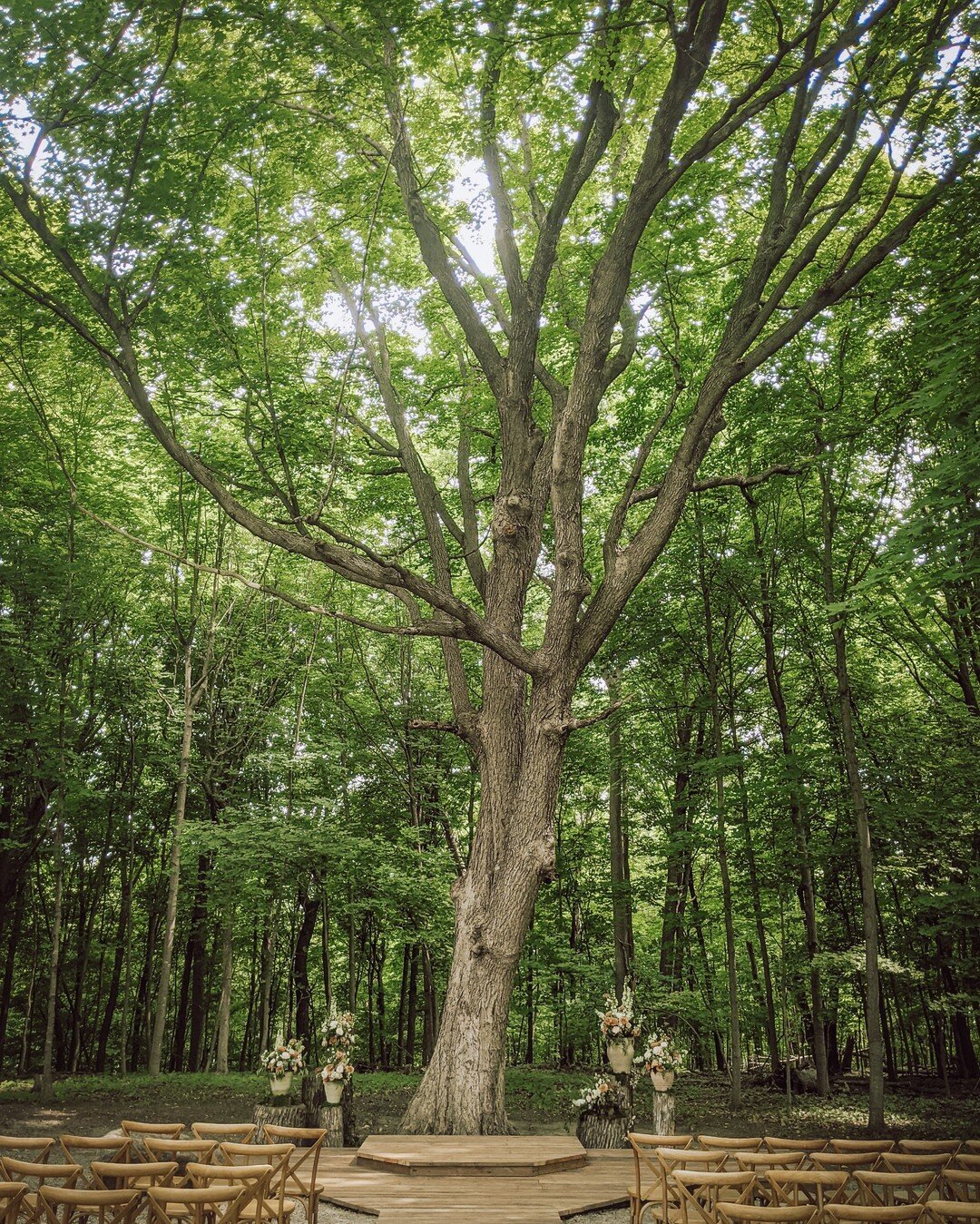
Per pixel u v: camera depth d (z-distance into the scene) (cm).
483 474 1622
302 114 905
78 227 809
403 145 1062
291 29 761
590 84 908
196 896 1931
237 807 1922
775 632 1611
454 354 1379
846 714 1298
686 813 1577
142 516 1858
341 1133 918
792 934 1591
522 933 932
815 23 803
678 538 1562
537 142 1213
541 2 755
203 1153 554
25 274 950
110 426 1541
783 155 995
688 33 831
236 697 1903
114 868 2252
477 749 1029
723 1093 1486
